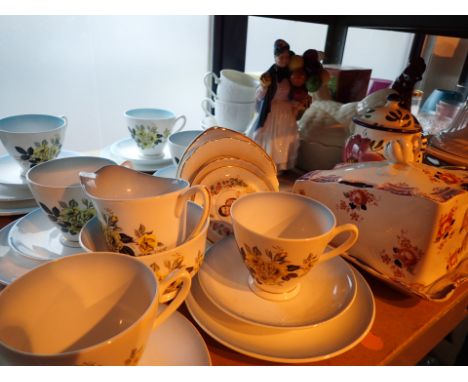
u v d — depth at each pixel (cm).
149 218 38
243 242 41
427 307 46
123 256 33
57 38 72
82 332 34
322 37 106
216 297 41
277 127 70
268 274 41
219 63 94
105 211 37
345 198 51
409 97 65
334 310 40
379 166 52
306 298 44
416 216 45
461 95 104
